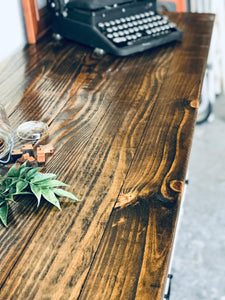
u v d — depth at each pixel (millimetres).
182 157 974
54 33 1688
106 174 927
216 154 2725
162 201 843
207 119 3002
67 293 666
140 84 1315
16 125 1114
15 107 1206
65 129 1095
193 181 2523
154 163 957
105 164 959
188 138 1041
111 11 1551
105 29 1543
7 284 684
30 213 825
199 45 1573
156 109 1172
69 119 1140
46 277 693
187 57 1480
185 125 1093
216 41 3295
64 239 763
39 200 808
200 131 2943
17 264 718
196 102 1197
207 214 2301
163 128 1086
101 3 1502
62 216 814
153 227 781
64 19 1607
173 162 958
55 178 916
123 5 1582
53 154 997
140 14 1652
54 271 703
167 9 2350
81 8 1527
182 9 2953
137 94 1257
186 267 2018
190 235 2184
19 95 1272
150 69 1410
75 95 1264
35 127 1091
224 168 2609
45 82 1349
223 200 2383
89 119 1138
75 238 764
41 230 784
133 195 862
